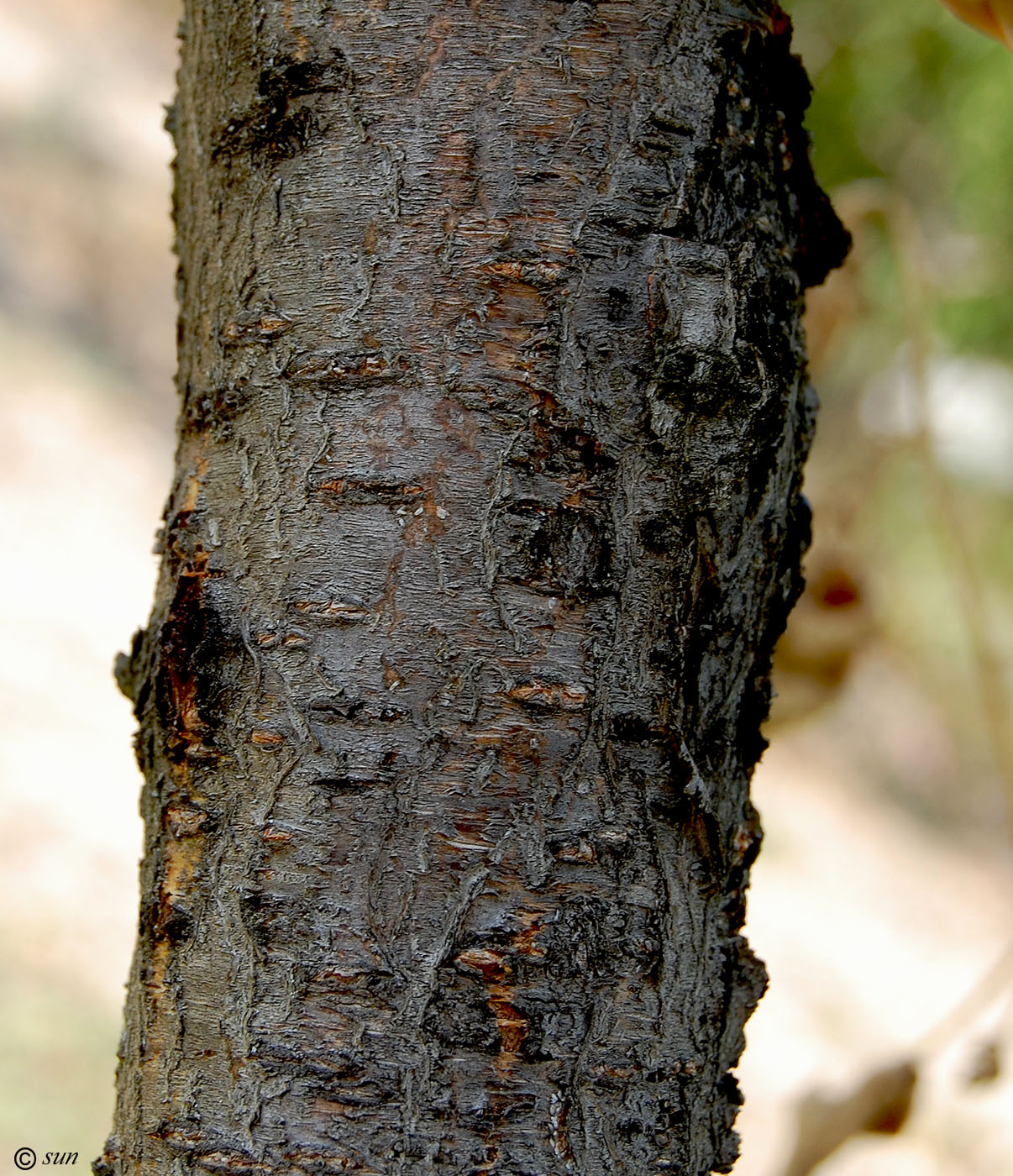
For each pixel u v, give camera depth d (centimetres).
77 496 334
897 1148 244
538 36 75
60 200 402
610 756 75
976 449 209
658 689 75
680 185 75
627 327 74
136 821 250
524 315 74
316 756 74
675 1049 75
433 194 75
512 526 74
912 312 123
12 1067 183
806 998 290
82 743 264
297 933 74
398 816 74
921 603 240
